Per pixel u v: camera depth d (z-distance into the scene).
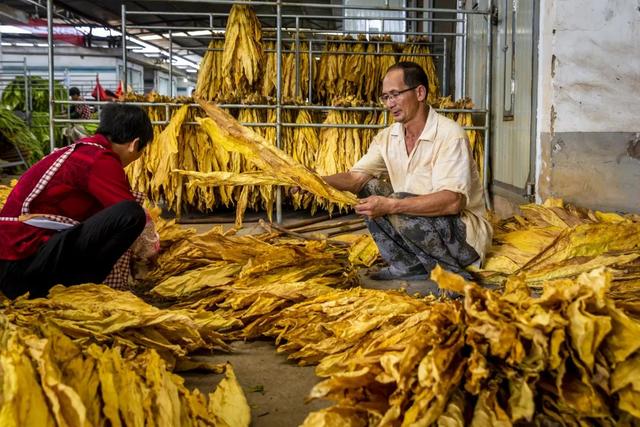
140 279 3.10
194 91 6.30
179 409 1.50
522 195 4.73
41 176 2.60
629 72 4.11
